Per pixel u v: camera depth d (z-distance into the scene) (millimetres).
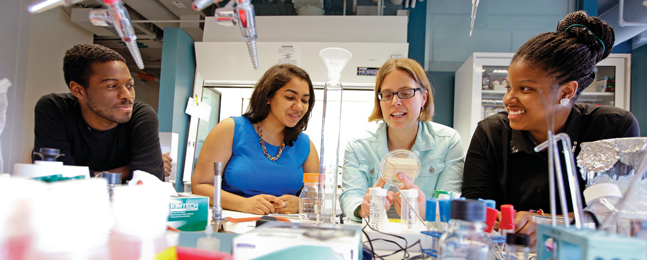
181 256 453
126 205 434
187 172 2953
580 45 986
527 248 557
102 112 1343
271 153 1590
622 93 2697
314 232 493
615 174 804
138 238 433
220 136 1554
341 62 818
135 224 433
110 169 1579
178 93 2828
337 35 2842
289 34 2887
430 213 787
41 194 380
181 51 2865
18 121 2781
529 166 1235
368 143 1495
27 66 2848
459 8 3162
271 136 1638
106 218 412
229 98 3287
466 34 3148
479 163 1325
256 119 1605
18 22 2768
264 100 1555
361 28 2822
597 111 1188
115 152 1560
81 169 710
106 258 412
